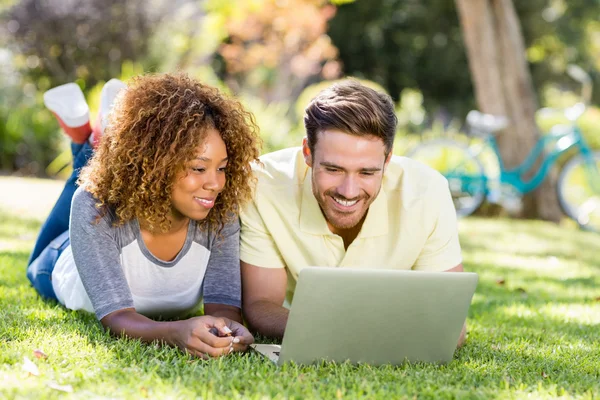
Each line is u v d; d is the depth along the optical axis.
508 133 9.26
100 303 2.47
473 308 3.72
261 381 2.04
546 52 18.89
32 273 3.23
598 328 3.24
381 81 18.64
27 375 2.01
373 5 17.59
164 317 2.89
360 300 2.15
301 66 15.40
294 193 2.67
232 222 2.68
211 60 16.36
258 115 10.09
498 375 2.26
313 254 2.66
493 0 9.30
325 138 2.31
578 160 8.80
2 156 10.45
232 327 2.42
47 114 10.89
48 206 6.80
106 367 2.12
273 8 13.80
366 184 2.35
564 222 9.43
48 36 11.87
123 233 2.54
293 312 2.11
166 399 1.87
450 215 2.71
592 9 18.47
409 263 2.68
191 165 2.34
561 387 2.12
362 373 2.19
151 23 12.28
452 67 18.03
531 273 5.17
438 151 9.59
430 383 2.12
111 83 3.38
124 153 2.37
